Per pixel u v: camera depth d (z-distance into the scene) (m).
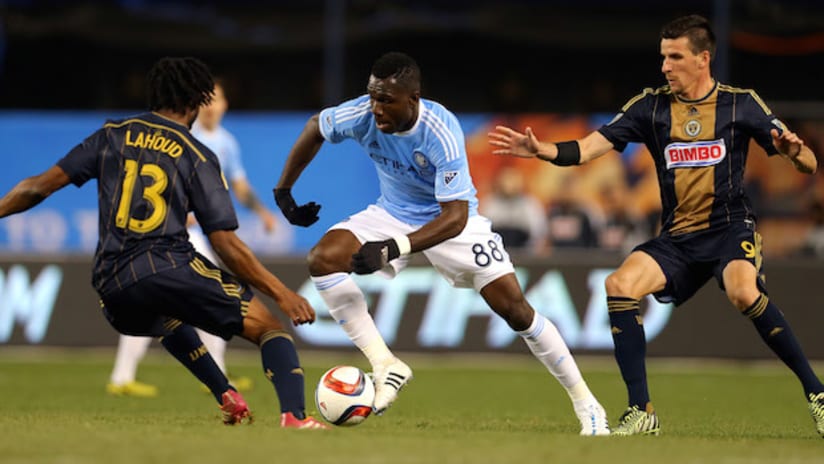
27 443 19.34
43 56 80.44
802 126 55.03
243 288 22.59
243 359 49.94
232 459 17.58
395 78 24.14
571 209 57.28
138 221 22.06
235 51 80.81
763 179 55.41
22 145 62.12
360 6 79.44
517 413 32.97
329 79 74.69
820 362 47.56
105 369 45.75
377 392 25.48
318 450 18.77
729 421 30.91
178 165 22.28
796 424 30.23
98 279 22.22
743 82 77.25
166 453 18.17
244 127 60.00
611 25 78.75
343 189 58.91
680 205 25.80
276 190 27.42
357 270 23.34
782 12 76.81
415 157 25.19
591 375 44.53
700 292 48.56
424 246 24.00
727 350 48.28
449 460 18.05
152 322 23.02
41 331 50.72
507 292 25.86
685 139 25.59
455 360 48.94
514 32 79.31
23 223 60.50
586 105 77.94
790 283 47.94
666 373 45.66
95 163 22.52
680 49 25.28
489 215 57.75
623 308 25.28
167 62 23.12
